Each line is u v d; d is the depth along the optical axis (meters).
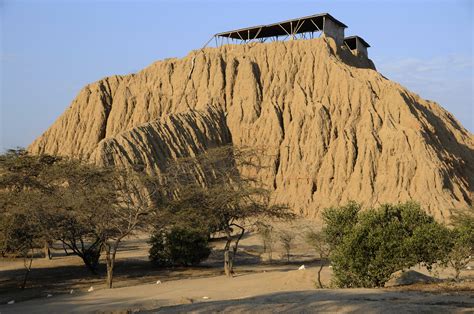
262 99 98.06
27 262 53.22
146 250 63.31
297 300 22.91
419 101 92.69
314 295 23.75
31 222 38.94
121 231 38.72
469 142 93.50
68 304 28.94
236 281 36.12
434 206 74.00
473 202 69.56
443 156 82.44
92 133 103.56
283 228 72.44
